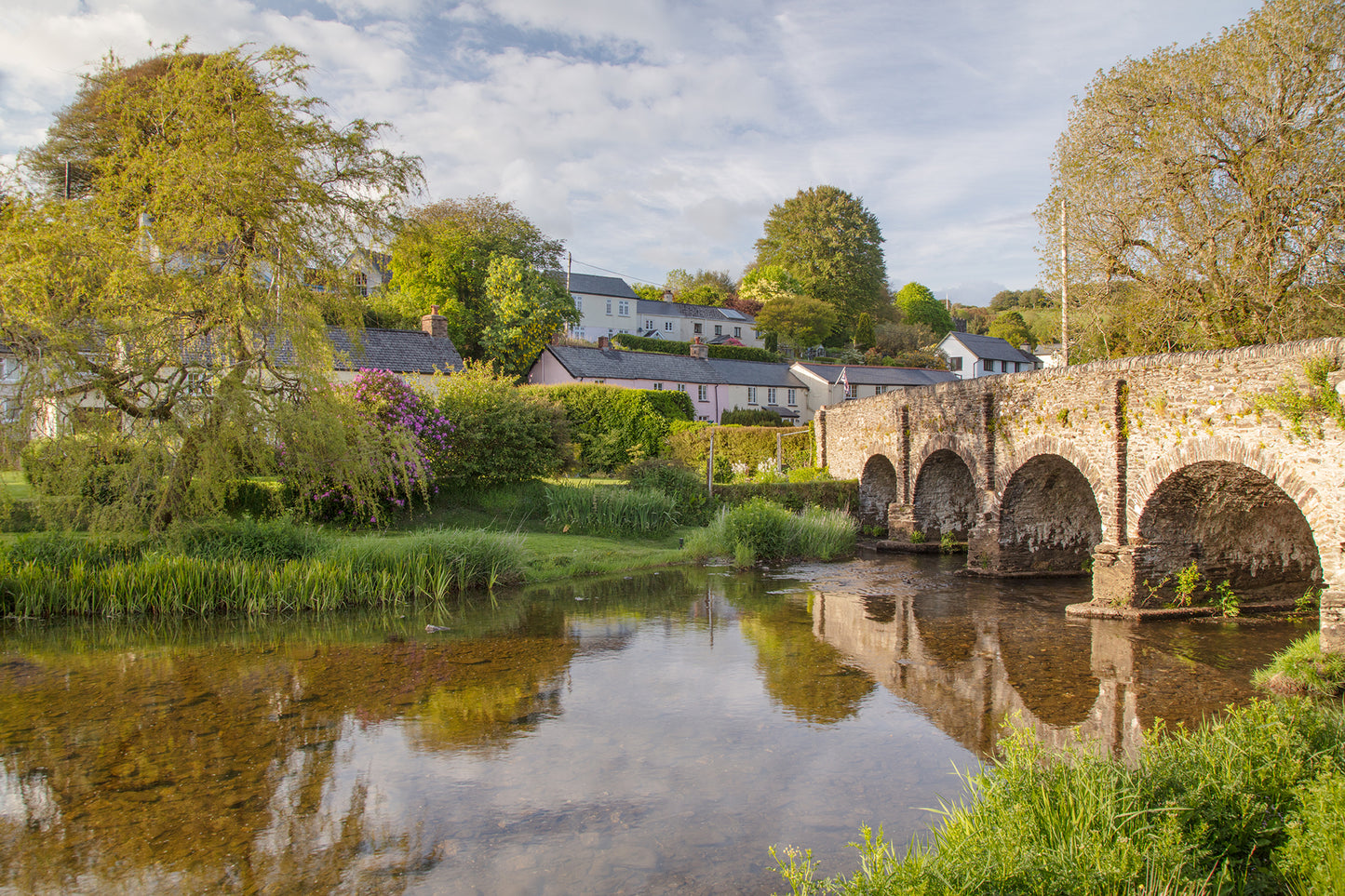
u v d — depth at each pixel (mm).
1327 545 9742
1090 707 8648
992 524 17953
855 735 7812
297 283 14633
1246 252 17531
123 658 10656
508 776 6816
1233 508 13617
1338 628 9273
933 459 21750
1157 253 19266
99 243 12547
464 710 8555
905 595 15727
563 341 48125
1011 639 11906
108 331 12711
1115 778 4840
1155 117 18859
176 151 13391
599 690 9273
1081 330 22109
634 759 7188
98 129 16328
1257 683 9336
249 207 13500
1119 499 13695
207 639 11727
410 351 32188
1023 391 16719
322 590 13875
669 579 17438
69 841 5668
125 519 13383
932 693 9203
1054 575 18047
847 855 5406
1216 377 11602
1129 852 3998
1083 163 20453
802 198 75000
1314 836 3975
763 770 6938
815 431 29891
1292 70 16891
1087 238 20453
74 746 7465
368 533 17266
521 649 11242
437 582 14938
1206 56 18016
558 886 5059
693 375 46906
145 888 5070
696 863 5340
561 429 23578
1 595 12672
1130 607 13430
